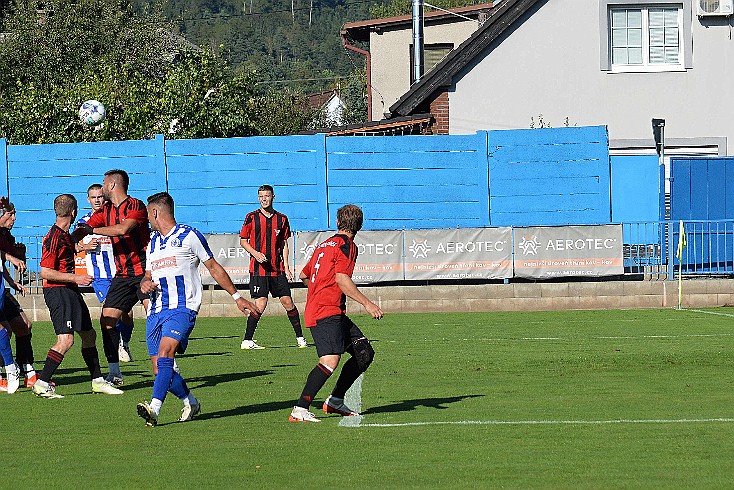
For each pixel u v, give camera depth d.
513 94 59.94
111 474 16.67
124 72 65.38
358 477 16.16
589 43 59.59
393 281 47.09
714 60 59.34
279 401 23.97
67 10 89.62
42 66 86.44
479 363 29.95
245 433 20.03
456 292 47.00
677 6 59.56
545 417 21.34
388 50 93.50
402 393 24.78
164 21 94.81
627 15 59.84
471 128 60.19
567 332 37.97
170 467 17.09
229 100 64.25
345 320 21.28
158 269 20.59
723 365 29.00
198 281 20.78
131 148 51.09
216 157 51.00
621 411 22.00
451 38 92.06
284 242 34.97
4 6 93.75
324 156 50.75
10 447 19.06
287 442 19.06
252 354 33.22
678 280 46.94
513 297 47.00
